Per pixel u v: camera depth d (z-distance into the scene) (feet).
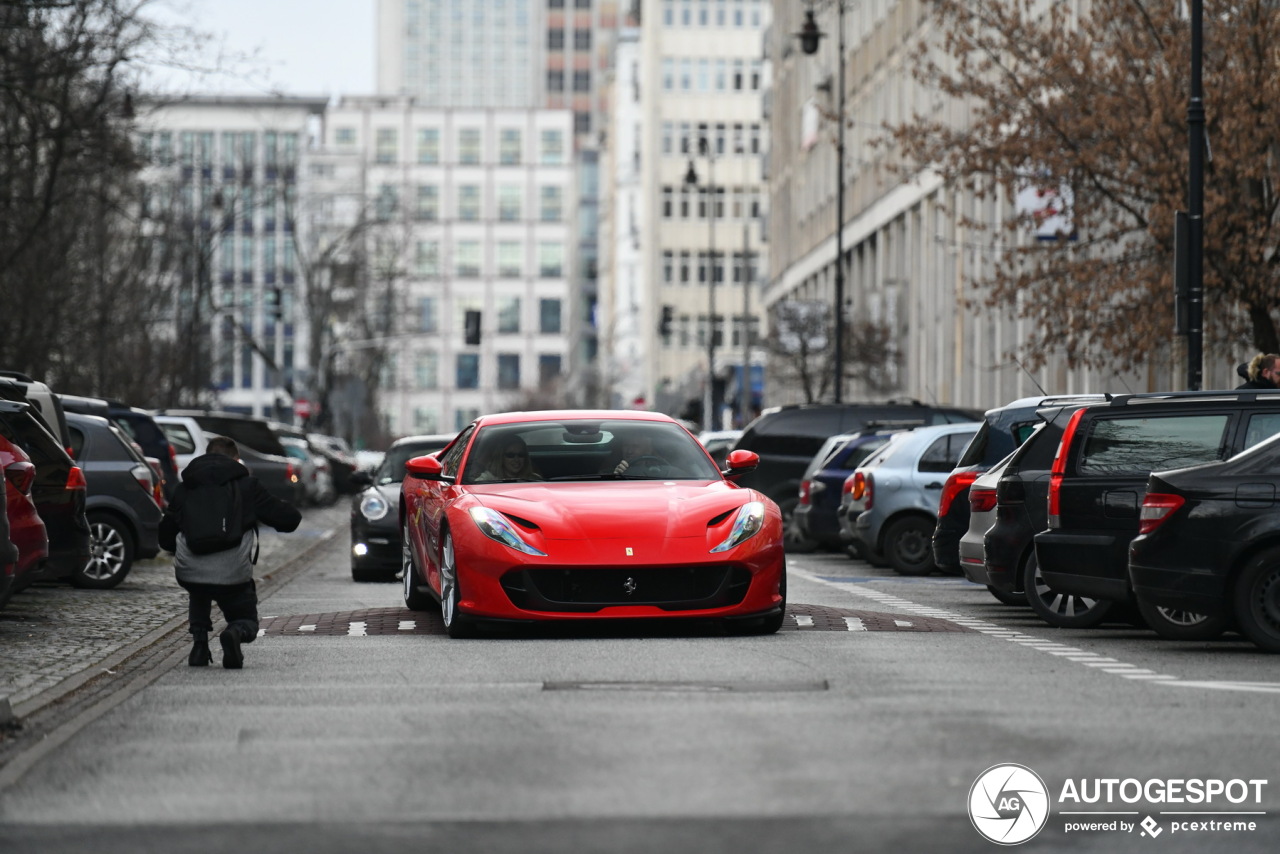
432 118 636.89
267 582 86.33
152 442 100.63
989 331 189.06
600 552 50.67
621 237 553.64
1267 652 48.96
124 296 179.42
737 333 492.13
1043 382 171.12
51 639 55.21
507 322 636.89
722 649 48.65
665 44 493.36
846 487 92.53
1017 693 39.29
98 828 25.63
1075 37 107.24
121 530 79.71
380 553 85.35
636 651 48.19
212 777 29.66
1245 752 31.35
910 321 225.56
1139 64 107.65
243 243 528.22
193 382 206.08
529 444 56.70
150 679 43.93
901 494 88.17
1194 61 86.58
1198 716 35.68
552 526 51.19
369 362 361.30
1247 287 98.27
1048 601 57.77
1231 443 53.31
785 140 324.19
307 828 25.35
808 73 298.76
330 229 359.66
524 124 638.12
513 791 27.81
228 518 47.14
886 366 217.77
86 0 112.68
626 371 532.32
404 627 57.93
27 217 133.08
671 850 23.57
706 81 494.59
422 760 30.83
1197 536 49.62
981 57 184.03
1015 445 66.74
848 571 92.17
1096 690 39.88
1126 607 61.46
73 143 122.31
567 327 629.51
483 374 636.07
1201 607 49.57
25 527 56.29
